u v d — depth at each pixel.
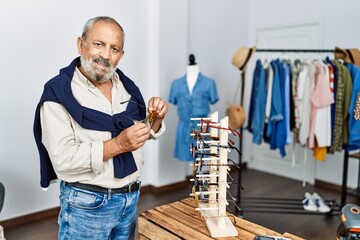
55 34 2.72
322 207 3.00
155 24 3.34
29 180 2.72
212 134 1.23
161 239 1.21
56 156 1.10
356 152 3.33
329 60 2.88
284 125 2.96
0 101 2.50
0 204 2.09
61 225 1.28
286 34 4.07
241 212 2.90
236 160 4.52
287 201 3.31
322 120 2.81
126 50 3.22
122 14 3.14
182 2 3.49
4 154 2.56
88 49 1.18
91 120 1.17
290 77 2.97
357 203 3.29
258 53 4.38
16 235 2.51
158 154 3.51
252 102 3.15
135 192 1.35
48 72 2.72
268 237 1.11
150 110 1.33
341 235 1.04
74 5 2.80
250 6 4.48
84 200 1.20
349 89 2.77
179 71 3.56
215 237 1.14
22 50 2.56
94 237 1.25
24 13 2.54
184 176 3.83
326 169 3.79
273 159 4.42
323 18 3.67
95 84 1.26
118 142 1.10
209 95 3.06
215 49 4.12
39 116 1.18
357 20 3.40
